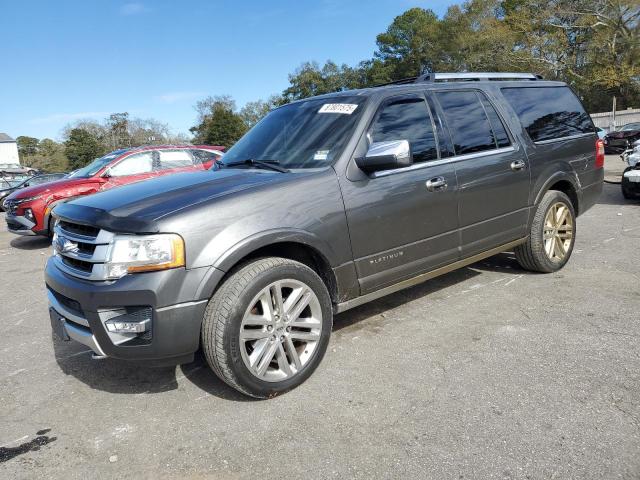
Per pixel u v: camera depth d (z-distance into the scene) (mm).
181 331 2619
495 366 3125
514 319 3844
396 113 3625
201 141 76125
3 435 2744
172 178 3439
